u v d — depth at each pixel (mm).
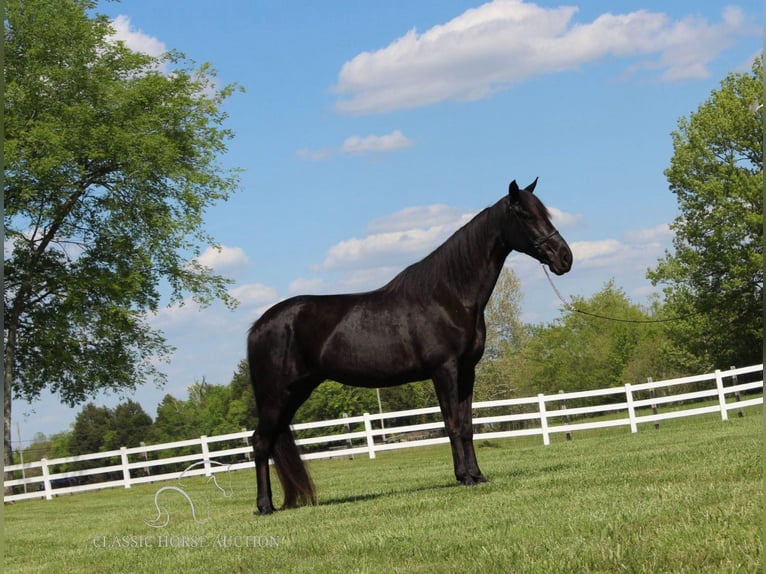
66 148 25734
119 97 27000
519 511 7344
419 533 6789
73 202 27438
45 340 26594
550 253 9344
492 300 45781
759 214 39469
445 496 9016
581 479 9195
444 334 9594
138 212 27984
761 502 6055
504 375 44969
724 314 42531
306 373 10023
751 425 18078
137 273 27125
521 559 5277
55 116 26094
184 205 28656
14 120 24938
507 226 9508
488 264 9633
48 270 27188
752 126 40750
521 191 9484
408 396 50688
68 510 17203
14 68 25828
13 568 8156
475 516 7363
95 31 27328
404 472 16312
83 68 26703
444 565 5480
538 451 18156
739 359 44156
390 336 9711
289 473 10133
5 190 25078
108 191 27844
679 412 22969
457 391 9672
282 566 6301
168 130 28672
